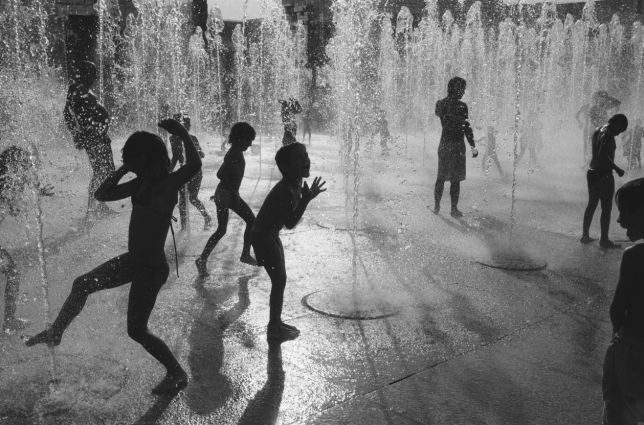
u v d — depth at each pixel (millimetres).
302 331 4645
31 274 5812
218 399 3594
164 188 3699
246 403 3551
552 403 3609
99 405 3469
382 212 9125
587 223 7387
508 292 5602
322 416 3424
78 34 20531
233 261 6496
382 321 4871
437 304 5262
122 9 23453
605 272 6254
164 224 3717
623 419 2758
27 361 3980
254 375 3912
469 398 3652
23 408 3402
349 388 3760
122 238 7230
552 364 4137
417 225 8312
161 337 4488
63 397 3525
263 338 4512
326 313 5000
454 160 8727
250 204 9430
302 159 4453
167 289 5559
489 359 4195
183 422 3330
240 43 25875
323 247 7105
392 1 28234
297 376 3910
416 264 6465
